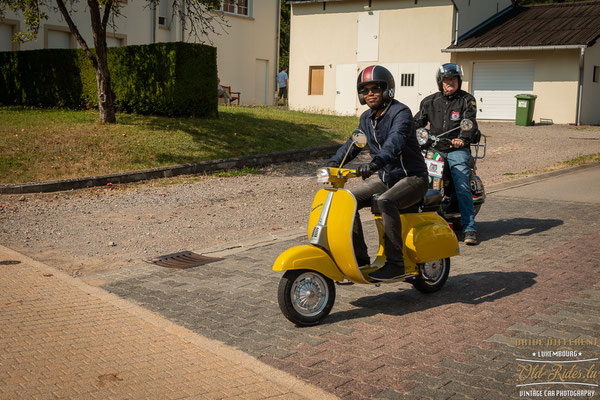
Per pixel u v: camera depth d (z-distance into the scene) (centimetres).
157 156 1345
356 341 440
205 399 356
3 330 471
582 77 2423
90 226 861
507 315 479
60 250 743
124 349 435
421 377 376
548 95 2519
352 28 2858
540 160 1469
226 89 2944
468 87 2678
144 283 606
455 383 366
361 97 500
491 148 1741
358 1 2825
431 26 2667
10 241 782
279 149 1539
